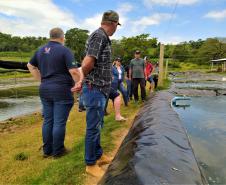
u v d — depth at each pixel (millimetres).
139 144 3867
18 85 27141
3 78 35094
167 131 4484
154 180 2785
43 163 5203
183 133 4582
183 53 72375
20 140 7004
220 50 76562
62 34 5254
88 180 4270
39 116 11258
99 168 4453
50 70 5156
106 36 4043
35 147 6281
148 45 51625
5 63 18953
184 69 60781
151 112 6074
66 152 5570
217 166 4074
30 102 16703
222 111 8172
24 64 19109
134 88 11258
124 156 3652
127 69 11875
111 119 8273
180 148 3801
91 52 3945
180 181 2857
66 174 4461
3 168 5086
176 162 3268
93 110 4203
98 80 4125
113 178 3033
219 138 5449
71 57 5070
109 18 4023
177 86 18688
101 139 6250
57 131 5328
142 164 3121
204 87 17750
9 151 6133
